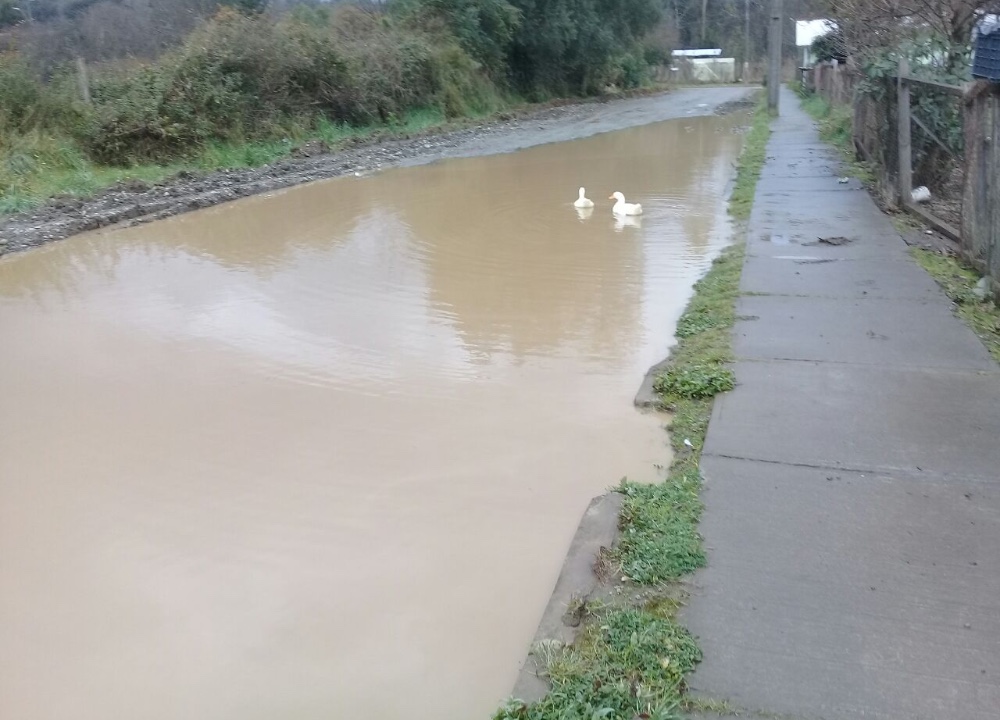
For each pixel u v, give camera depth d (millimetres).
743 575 3463
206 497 4652
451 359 6523
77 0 29797
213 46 20938
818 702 2791
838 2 15180
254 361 6633
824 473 4223
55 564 4113
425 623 3594
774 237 9414
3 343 7309
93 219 12484
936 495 3969
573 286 8336
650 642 3072
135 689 3307
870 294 7082
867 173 13266
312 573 3959
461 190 14469
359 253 10047
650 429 5148
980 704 2756
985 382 5180
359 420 5500
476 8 33812
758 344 6082
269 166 18250
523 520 4285
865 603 3258
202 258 10172
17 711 3221
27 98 16891
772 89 26672
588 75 42562
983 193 7379
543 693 2930
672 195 13305
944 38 11078
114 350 7023
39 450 5273
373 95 25953
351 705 3182
